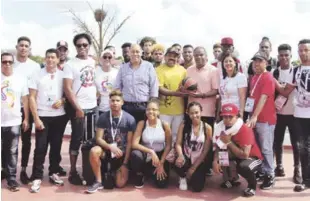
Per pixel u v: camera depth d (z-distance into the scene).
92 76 4.60
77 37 4.51
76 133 4.50
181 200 4.04
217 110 4.84
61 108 4.51
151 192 4.29
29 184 4.51
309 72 4.13
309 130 4.26
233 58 4.38
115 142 4.40
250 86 4.40
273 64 5.11
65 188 4.41
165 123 4.46
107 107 4.87
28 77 4.56
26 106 4.39
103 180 4.45
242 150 4.09
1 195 4.14
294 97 4.48
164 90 4.71
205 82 4.71
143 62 4.63
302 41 4.14
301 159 4.34
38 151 4.43
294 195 4.19
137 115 4.63
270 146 4.34
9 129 4.21
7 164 4.30
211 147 4.36
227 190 4.38
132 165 4.33
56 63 4.43
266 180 4.38
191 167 4.30
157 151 4.47
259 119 4.31
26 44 4.62
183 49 5.38
